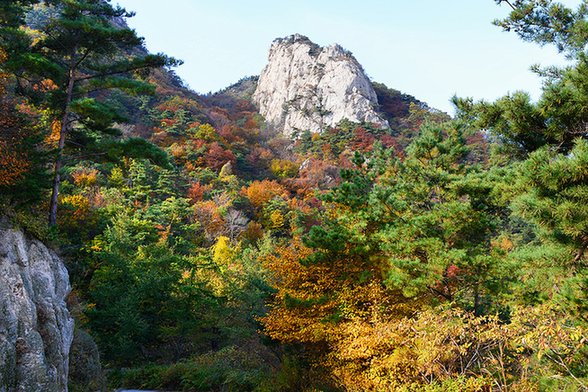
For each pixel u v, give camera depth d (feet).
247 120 502.79
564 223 25.82
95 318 69.26
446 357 25.50
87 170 149.89
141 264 85.92
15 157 33.24
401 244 38.55
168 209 152.66
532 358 23.89
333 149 323.37
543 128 31.24
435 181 46.06
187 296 79.77
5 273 26.37
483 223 41.45
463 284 41.65
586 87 27.37
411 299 40.63
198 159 241.35
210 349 80.64
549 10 29.04
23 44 46.39
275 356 49.26
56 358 28.94
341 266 41.88
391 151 51.72
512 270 34.78
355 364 33.50
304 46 594.24
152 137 257.55
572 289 26.76
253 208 209.36
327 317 37.35
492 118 32.04
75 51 49.52
